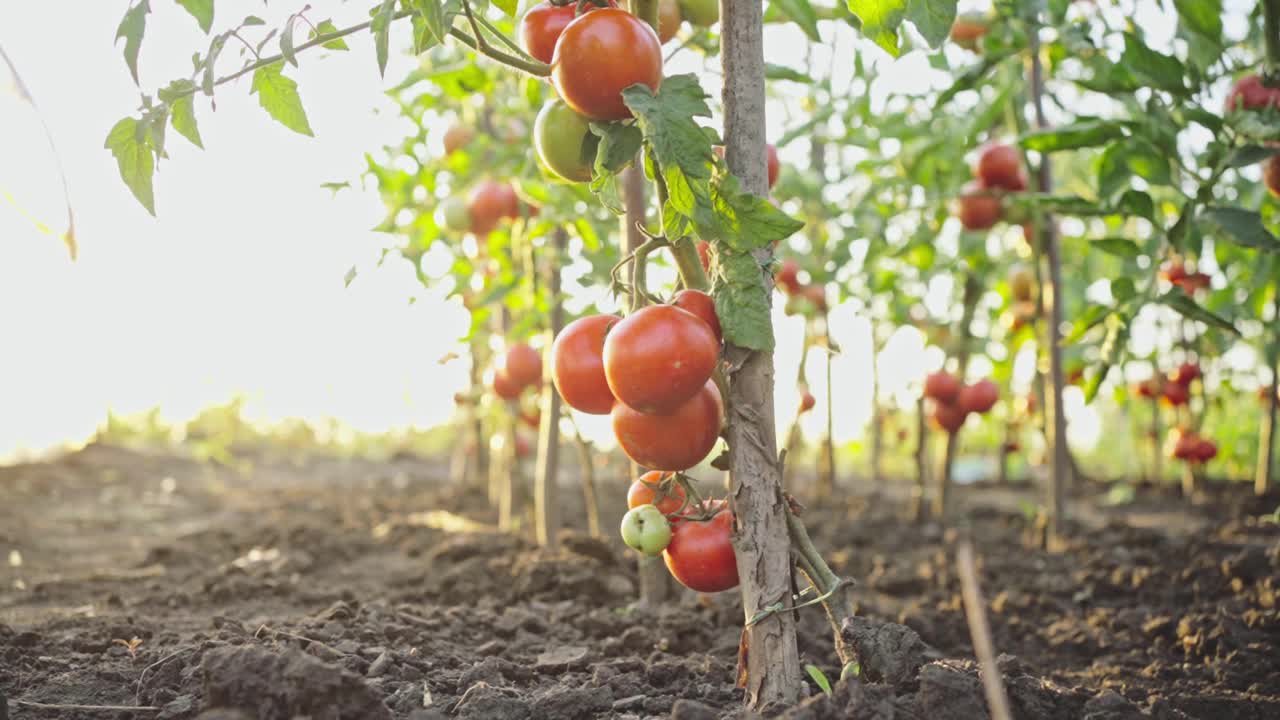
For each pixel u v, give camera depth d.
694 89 0.76
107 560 1.95
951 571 1.81
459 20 1.41
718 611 1.33
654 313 0.77
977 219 1.91
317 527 2.24
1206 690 1.13
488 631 1.27
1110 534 2.05
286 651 0.84
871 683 0.83
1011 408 3.25
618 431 0.83
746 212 0.77
